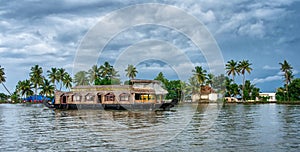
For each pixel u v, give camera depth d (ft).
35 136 77.82
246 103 349.41
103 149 60.85
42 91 399.03
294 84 344.49
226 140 69.77
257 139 70.90
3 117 147.23
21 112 195.00
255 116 140.87
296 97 347.15
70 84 360.48
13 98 449.06
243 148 60.90
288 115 146.82
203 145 63.98
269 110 194.90
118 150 59.98
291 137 73.51
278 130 86.53
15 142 69.15
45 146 64.34
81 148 62.03
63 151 59.52
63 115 160.86
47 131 87.76
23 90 413.80
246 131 84.64
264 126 96.84
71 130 89.51
